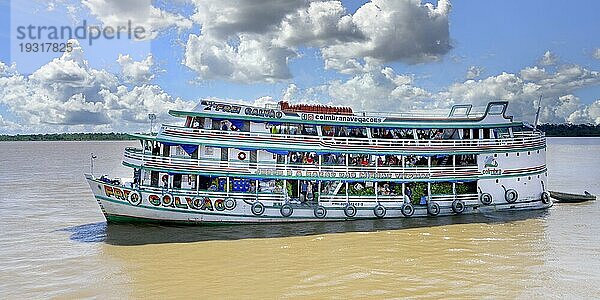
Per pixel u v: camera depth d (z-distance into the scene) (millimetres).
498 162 40531
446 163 40219
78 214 41781
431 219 38438
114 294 22141
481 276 24312
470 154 39844
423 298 21312
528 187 41438
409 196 38938
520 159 41156
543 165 42312
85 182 67625
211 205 35031
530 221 37688
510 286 22781
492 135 41062
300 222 36688
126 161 35750
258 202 35812
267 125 36938
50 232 34500
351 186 38031
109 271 25516
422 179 38750
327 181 37562
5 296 21844
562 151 153875
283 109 37250
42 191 57594
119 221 35062
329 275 24719
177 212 34719
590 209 42781
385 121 39188
